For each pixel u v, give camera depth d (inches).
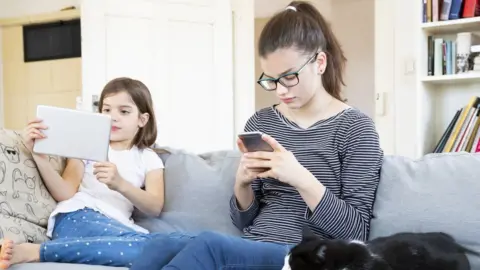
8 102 174.6
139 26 155.8
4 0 174.2
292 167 51.2
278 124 60.6
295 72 55.0
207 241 43.3
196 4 165.3
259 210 59.4
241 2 181.9
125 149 73.2
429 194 53.8
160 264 44.6
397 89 139.5
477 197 52.1
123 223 66.3
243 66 182.4
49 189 67.6
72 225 64.2
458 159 55.9
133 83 75.6
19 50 172.7
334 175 55.5
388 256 41.2
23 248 54.9
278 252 46.1
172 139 161.5
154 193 68.5
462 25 127.5
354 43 237.5
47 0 170.4
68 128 63.6
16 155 64.9
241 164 56.0
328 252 40.1
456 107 136.5
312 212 51.2
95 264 56.5
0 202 60.7
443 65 130.6
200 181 67.9
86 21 147.3
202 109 166.7
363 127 55.8
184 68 163.6
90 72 147.7
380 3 142.3
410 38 137.3
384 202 55.3
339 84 60.7
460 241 51.3
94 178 70.6
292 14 57.5
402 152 138.1
